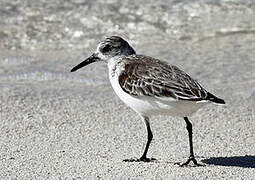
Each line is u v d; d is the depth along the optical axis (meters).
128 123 14.18
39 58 18.97
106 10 21.52
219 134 13.48
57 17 21.20
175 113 10.80
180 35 20.50
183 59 18.52
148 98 10.75
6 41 20.16
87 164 11.49
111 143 12.91
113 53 11.82
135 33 20.66
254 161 11.72
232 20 21.16
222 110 14.95
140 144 12.86
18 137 13.20
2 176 10.84
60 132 13.58
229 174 10.92
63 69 17.95
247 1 22.22
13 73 17.56
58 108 14.97
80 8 21.64
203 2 22.08
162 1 22.17
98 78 17.38
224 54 18.94
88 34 20.59
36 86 16.58
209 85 16.66
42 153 12.19
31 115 14.47
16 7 21.64
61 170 11.15
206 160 11.77
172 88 10.52
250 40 19.98
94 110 14.93
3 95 15.63
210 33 20.47
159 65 11.06
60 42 20.25
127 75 11.01
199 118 14.47
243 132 13.61
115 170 11.12
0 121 14.04
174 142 12.98
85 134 13.47
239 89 16.34
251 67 17.91
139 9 21.64
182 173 10.94
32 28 20.77
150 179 10.62
